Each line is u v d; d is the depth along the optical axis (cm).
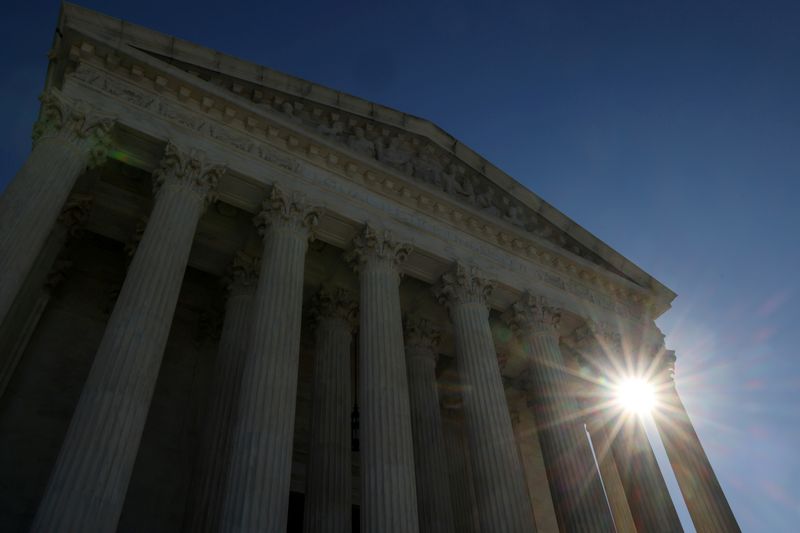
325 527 2531
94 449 1750
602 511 2838
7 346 2583
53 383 2862
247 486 1942
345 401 3017
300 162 3050
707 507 3472
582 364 3925
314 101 3347
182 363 3291
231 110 2923
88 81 2588
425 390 3425
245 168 2812
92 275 3256
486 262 3494
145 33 2844
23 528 2467
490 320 3938
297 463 3381
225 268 3231
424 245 3244
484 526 2505
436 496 3020
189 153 2656
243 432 2081
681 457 3712
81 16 2681
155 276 2222
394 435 2397
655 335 4166
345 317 3344
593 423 3934
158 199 2511
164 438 3016
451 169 3828
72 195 2820
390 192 3312
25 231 2052
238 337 2839
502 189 4019
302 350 3725
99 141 2461
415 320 3684
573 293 3872
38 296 2864
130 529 2692
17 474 2572
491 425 2739
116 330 2027
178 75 2798
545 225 4134
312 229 2867
